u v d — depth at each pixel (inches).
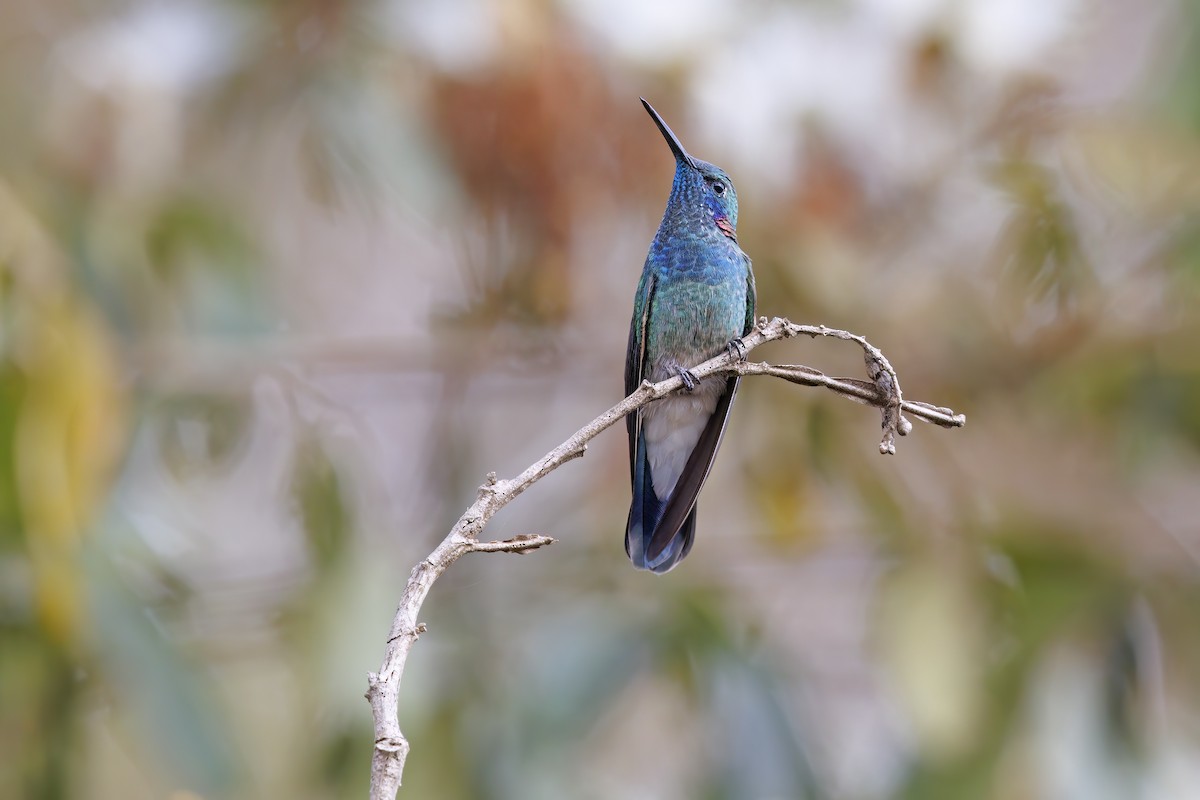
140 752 324.2
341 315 429.7
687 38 340.8
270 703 331.3
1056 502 351.6
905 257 357.4
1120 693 333.7
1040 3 347.6
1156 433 347.3
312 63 371.6
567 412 392.8
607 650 333.7
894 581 333.4
